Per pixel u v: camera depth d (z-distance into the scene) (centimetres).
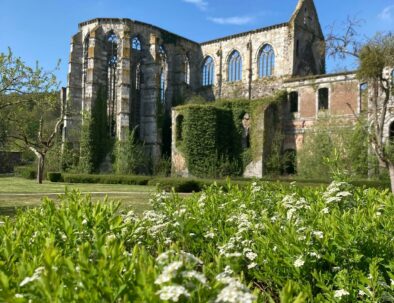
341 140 4434
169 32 6919
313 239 591
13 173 6956
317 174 4328
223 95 6894
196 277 332
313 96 5369
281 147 5500
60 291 342
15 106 3434
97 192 3238
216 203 915
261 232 704
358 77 3497
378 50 3322
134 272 398
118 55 6188
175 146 5700
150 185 4222
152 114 6206
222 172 5403
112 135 6294
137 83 6562
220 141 5603
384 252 580
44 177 5538
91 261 423
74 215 615
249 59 6594
